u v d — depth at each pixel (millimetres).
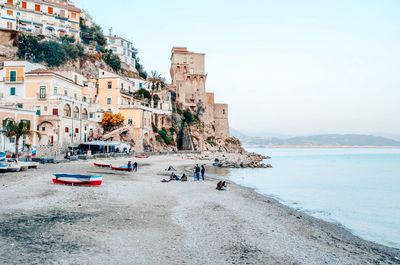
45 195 28000
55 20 121312
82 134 83250
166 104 131375
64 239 17016
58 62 113438
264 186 53688
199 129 149000
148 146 104938
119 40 150875
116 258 14969
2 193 27844
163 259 15305
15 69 80062
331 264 16844
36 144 69000
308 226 25438
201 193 35969
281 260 16547
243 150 175000
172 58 171750
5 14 109500
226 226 22188
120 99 102188
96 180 35094
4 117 61844
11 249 15195
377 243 23047
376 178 72188
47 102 76000
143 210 25094
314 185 57438
